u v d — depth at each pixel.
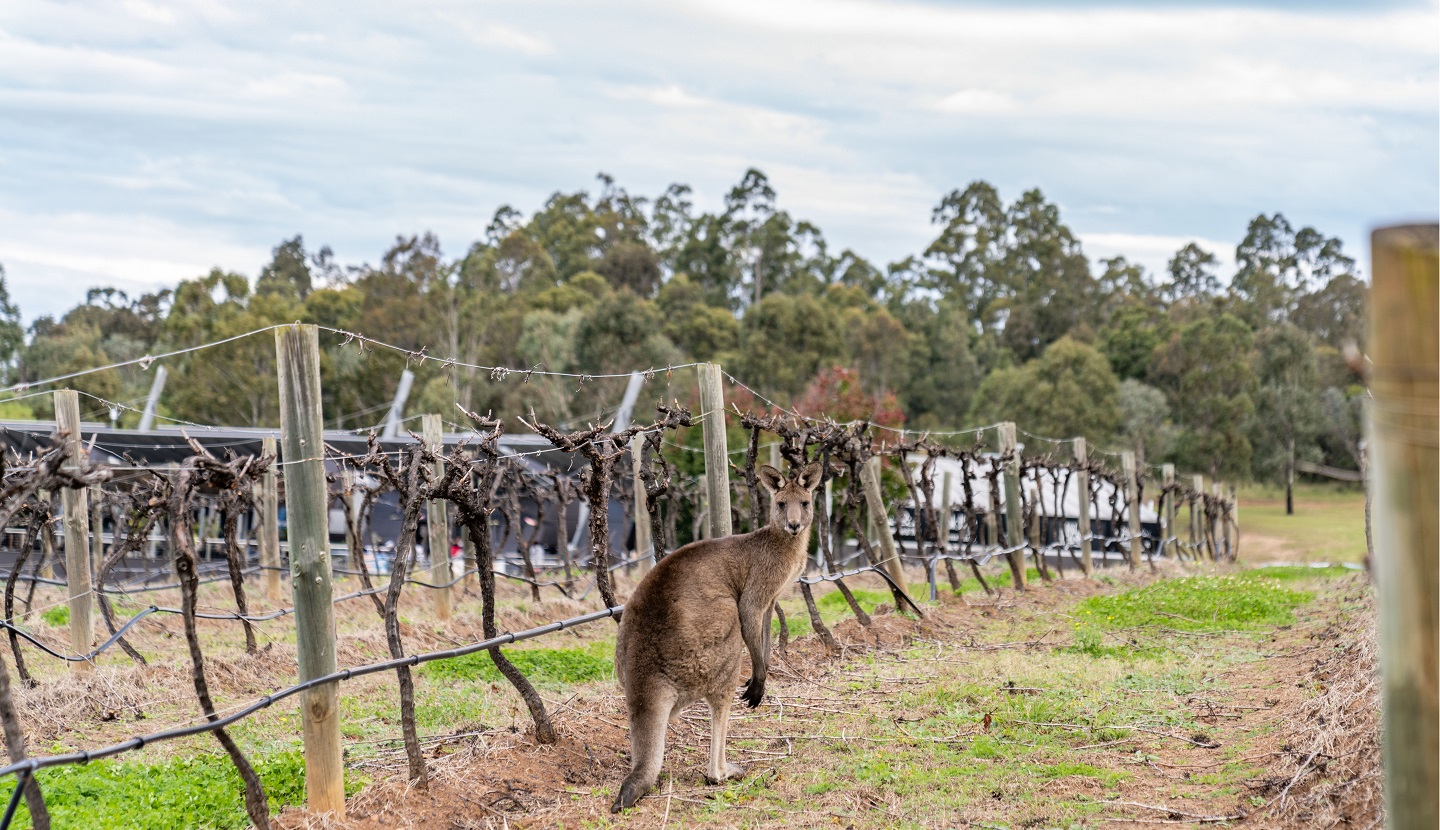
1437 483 3.22
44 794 7.41
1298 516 54.97
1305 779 7.27
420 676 12.38
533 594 19.06
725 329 69.50
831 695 11.09
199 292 59.78
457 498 8.48
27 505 11.60
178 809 7.32
